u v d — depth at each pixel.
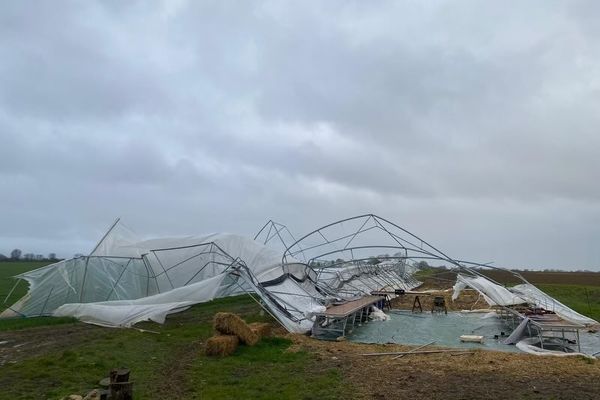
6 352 12.34
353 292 30.30
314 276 29.59
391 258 24.75
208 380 9.88
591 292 39.47
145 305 18.19
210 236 27.67
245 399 8.56
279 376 10.26
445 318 25.25
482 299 33.31
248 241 27.89
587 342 17.06
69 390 8.80
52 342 13.59
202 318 19.64
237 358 11.98
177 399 8.55
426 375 10.50
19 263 90.88
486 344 16.86
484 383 9.82
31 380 9.46
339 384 9.66
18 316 20.11
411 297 35.72
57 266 22.12
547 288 42.66
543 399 8.66
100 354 11.71
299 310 19.33
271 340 14.43
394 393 9.04
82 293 21.50
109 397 7.86
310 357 12.34
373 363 11.73
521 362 11.90
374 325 22.28
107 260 23.23
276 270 25.42
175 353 12.45
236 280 20.42
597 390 9.30
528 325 17.62
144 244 26.64
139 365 10.98
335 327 20.39
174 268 25.70
